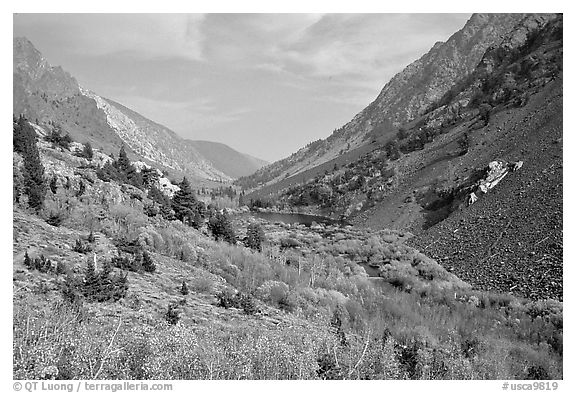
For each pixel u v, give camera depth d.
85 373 12.16
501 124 114.12
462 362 18.67
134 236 39.50
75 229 35.94
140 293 26.45
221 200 165.88
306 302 36.88
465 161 112.25
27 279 22.55
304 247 83.00
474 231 74.62
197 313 25.48
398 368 16.17
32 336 13.18
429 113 190.00
